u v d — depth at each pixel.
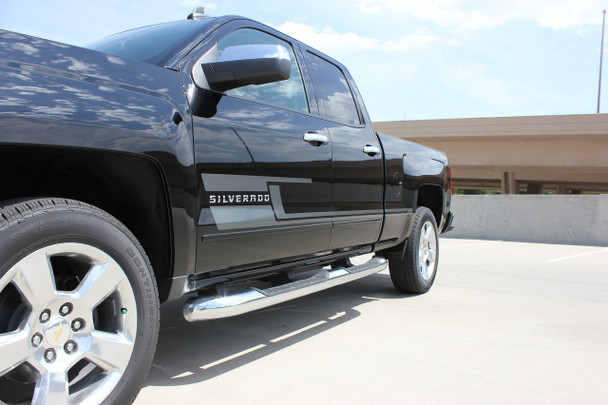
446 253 8.48
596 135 31.08
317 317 3.93
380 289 5.12
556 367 2.88
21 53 1.75
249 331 3.52
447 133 33.94
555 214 10.63
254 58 2.33
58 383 1.68
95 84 1.91
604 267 6.89
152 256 2.29
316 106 3.35
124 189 2.20
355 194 3.53
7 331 1.68
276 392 2.43
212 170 2.33
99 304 1.95
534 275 6.13
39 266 1.64
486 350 3.16
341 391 2.47
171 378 2.59
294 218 2.88
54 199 1.76
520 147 34.59
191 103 2.32
